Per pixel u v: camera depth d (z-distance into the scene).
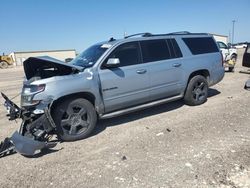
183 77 7.20
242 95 8.73
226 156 4.38
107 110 6.04
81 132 5.66
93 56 6.18
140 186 3.71
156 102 6.82
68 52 78.56
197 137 5.29
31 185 3.99
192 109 7.34
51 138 5.79
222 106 7.45
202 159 4.33
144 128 6.08
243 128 5.62
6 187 3.98
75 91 5.46
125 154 4.77
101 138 5.66
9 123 7.32
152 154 4.68
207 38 7.97
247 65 12.62
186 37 7.49
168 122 6.37
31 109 5.34
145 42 6.60
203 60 7.61
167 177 3.88
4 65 53.81
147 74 6.45
